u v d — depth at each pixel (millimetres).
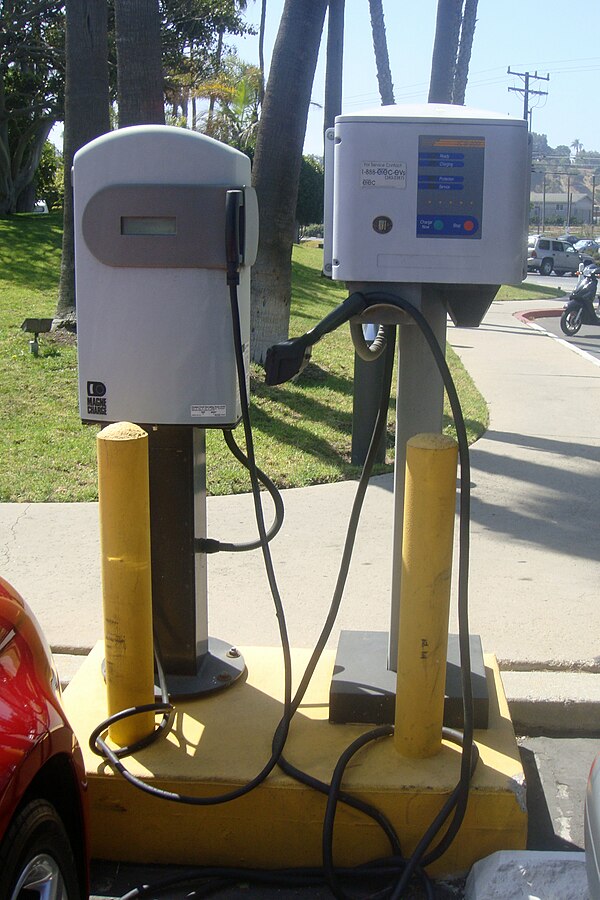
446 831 2855
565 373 12266
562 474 7129
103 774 2922
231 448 3303
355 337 2975
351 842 2887
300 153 9430
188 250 2947
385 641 3596
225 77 32688
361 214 2814
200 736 3107
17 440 7398
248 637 4195
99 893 2848
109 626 2984
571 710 3703
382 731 3055
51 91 29250
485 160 2775
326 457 7297
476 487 6758
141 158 2908
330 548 5406
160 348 3039
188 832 2930
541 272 46844
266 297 9688
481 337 16953
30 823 2094
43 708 2250
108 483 2885
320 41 9227
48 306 12883
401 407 3193
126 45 9297
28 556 5207
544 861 2748
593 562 5250
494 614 4484
